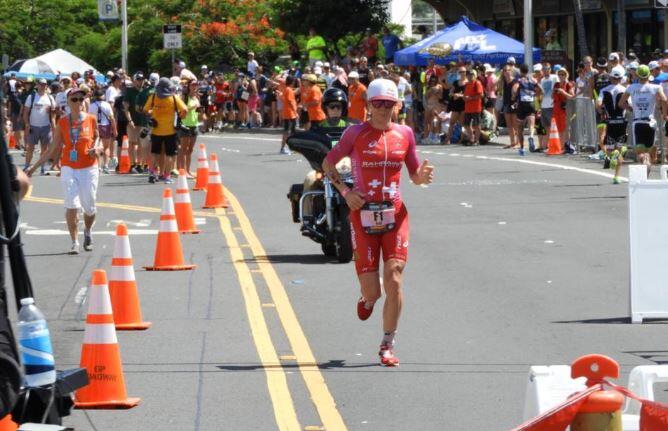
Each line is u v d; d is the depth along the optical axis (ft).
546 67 111.75
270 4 213.87
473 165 102.01
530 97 112.16
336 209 54.95
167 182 95.86
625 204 73.61
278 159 118.11
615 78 90.43
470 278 50.14
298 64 177.68
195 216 73.87
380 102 34.88
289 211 75.77
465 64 129.08
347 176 53.52
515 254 56.29
